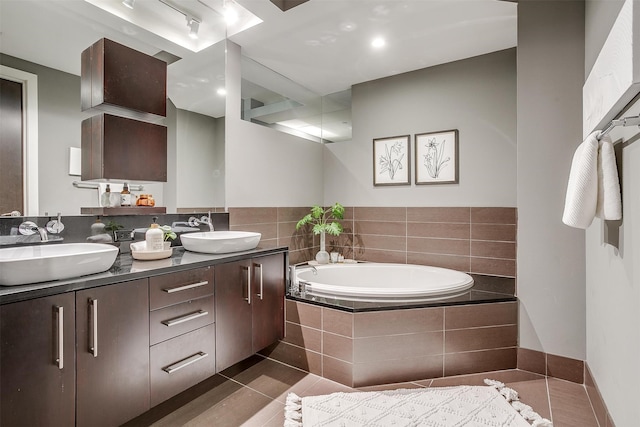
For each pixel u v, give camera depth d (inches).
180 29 95.7
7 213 63.8
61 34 71.8
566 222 59.5
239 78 111.0
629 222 50.8
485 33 103.1
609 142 54.2
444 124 124.9
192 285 68.6
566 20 84.3
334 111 152.7
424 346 85.3
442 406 71.8
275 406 73.5
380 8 90.0
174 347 65.4
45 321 47.7
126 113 83.4
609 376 61.2
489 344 89.0
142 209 85.4
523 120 89.0
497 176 115.4
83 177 74.9
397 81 134.7
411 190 132.2
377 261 139.4
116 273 57.7
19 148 65.6
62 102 71.8
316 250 149.1
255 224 116.6
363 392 78.3
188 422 67.8
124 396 57.0
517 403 73.1
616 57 46.7
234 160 109.0
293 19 95.3
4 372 43.8
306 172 143.4
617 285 56.4
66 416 49.8
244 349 81.7
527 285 89.0
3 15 64.5
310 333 89.3
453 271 114.6
